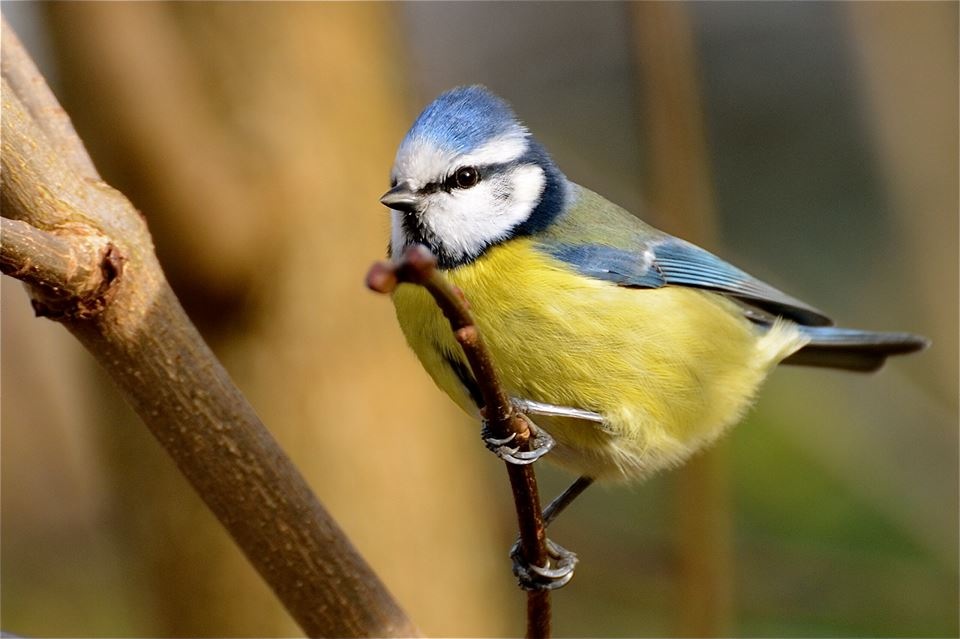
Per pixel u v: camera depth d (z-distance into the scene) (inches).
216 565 58.4
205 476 54.2
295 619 54.4
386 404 58.9
